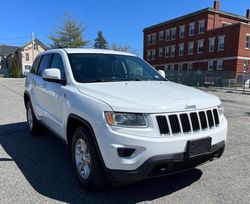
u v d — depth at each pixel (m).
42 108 5.56
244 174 4.41
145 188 3.89
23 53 68.75
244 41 37.47
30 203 3.47
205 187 3.94
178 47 47.69
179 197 3.65
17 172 4.40
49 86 5.05
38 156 5.14
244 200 3.60
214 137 3.66
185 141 3.35
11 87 22.42
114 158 3.26
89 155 3.62
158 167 3.27
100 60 4.84
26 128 7.23
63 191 3.79
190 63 45.28
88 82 4.28
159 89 4.00
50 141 6.08
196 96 3.84
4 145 5.79
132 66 5.09
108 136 3.28
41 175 4.30
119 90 3.82
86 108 3.61
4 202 3.48
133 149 3.23
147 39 55.53
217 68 40.25
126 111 3.28
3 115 9.01
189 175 4.32
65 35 55.97
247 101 16.16
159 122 3.29
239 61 37.38
